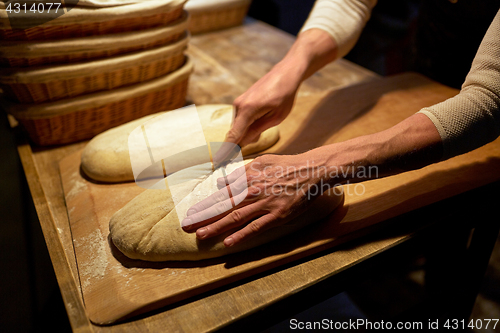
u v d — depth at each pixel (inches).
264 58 57.6
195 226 23.9
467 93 23.5
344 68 55.0
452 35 40.0
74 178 33.0
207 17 64.1
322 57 38.1
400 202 28.3
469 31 37.7
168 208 25.7
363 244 25.9
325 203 26.6
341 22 38.3
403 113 40.3
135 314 21.4
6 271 44.1
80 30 32.2
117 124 39.4
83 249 26.0
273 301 22.2
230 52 59.4
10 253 44.8
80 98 34.8
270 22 82.2
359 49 69.3
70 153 37.0
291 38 65.2
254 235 23.0
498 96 22.5
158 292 22.1
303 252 24.5
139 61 35.4
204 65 55.0
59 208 30.5
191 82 50.3
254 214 23.1
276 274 24.0
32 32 30.0
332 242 25.2
